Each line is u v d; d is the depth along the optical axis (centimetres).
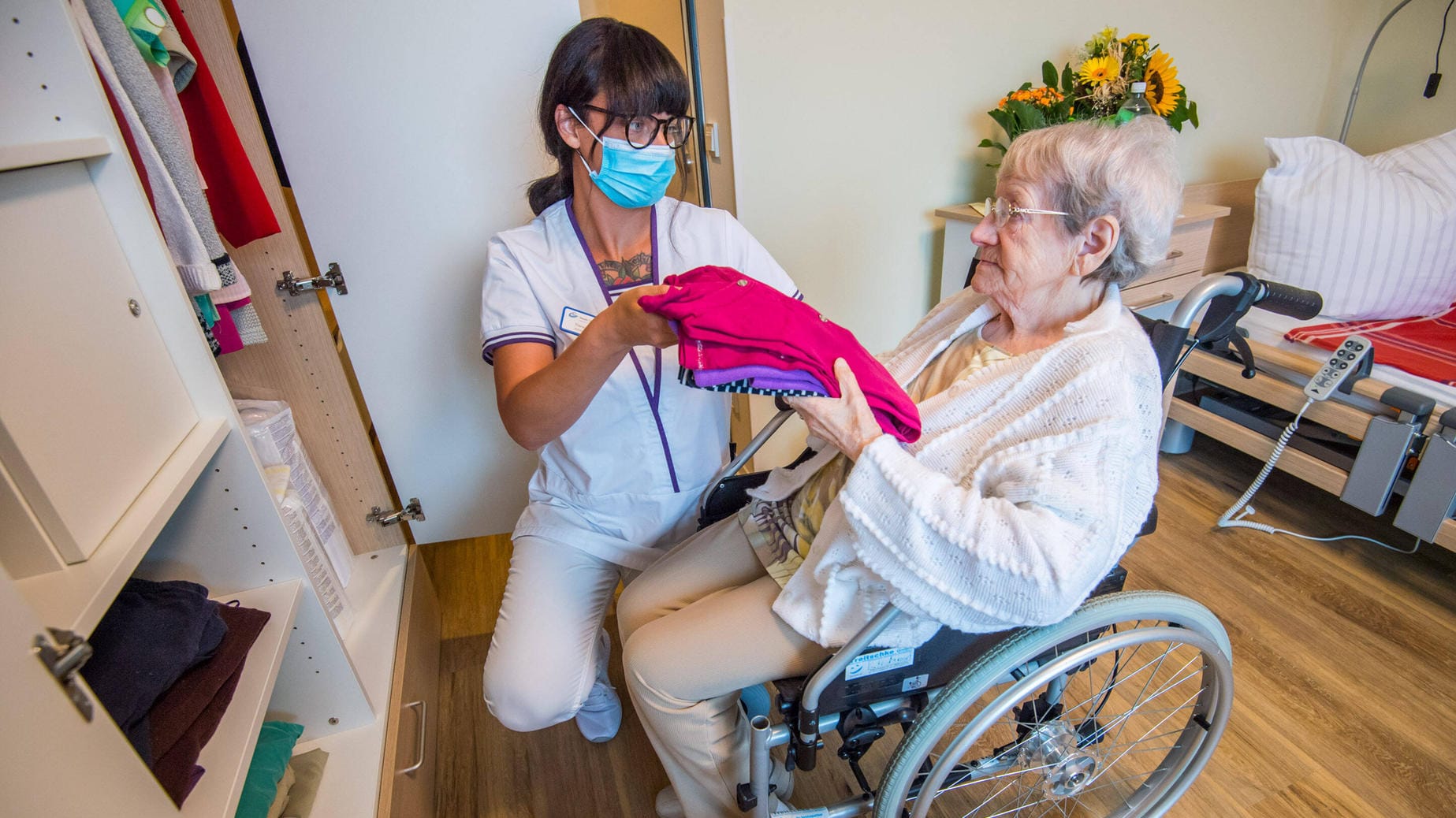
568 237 116
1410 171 208
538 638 116
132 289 78
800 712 88
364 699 115
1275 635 158
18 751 48
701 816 113
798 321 84
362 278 140
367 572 158
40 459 61
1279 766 131
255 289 136
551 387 95
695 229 121
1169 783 115
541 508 127
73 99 70
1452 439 153
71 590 61
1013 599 76
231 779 76
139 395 77
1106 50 205
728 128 189
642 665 99
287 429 136
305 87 124
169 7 107
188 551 97
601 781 136
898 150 215
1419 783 127
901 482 77
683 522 130
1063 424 81
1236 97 254
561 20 128
